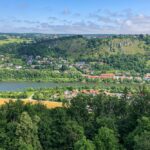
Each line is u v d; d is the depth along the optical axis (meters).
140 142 135.38
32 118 152.75
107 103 174.25
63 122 152.00
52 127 151.12
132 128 156.88
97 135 140.75
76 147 135.25
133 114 161.25
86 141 134.75
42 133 149.38
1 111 163.25
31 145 140.75
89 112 173.50
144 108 162.88
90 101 176.75
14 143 142.50
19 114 161.00
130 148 145.75
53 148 148.50
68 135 147.62
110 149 138.12
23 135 143.00
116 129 152.12
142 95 174.88
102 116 162.75
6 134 146.00
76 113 165.38
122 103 173.50
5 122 153.00
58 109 169.00
